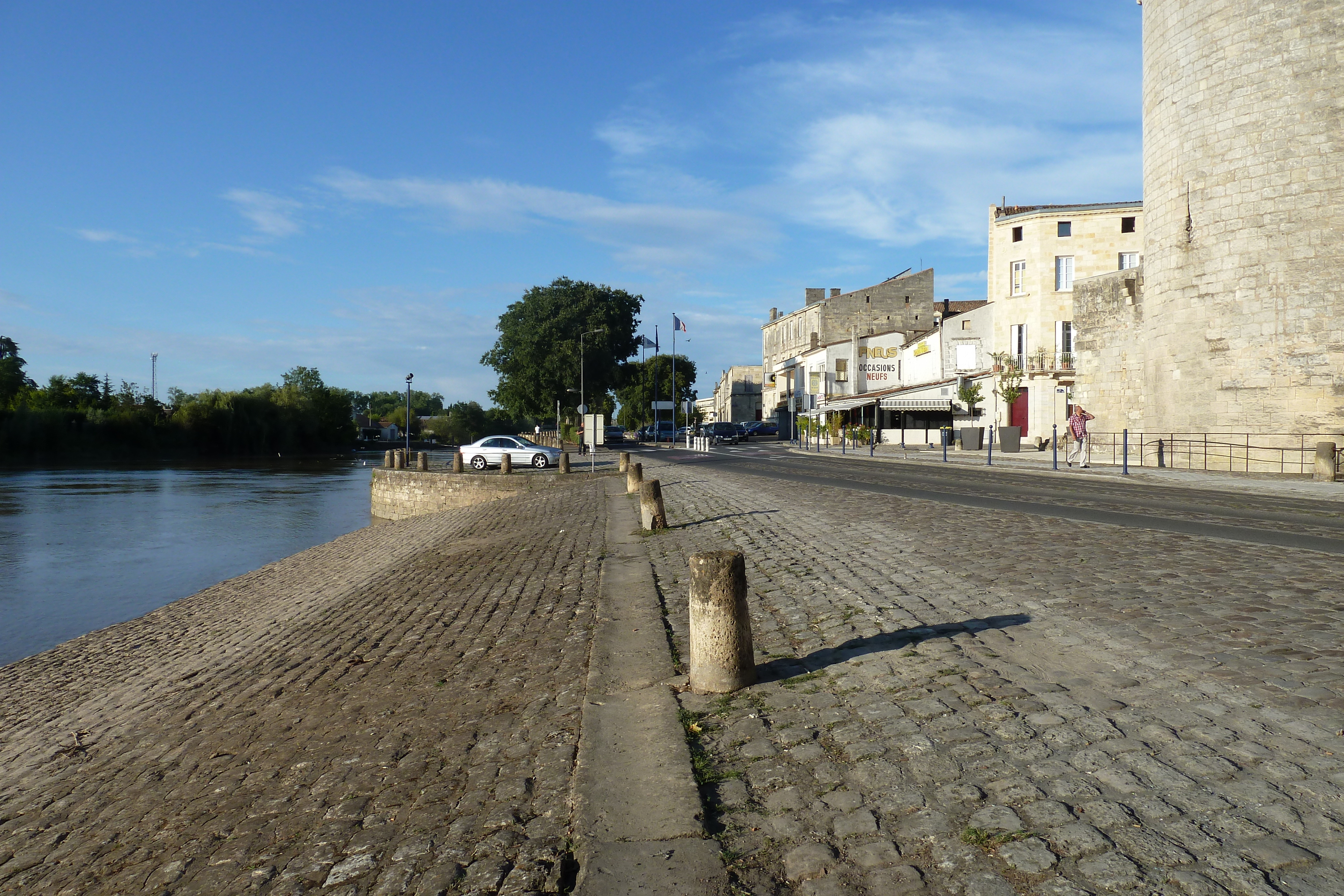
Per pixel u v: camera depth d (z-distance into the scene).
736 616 5.44
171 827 5.16
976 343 46.47
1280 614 6.19
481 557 15.41
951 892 2.97
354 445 118.50
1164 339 25.39
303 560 22.83
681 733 4.73
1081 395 32.47
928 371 52.22
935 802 3.64
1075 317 32.75
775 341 85.56
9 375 95.62
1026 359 43.31
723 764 4.30
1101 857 3.09
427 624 10.27
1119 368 30.50
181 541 30.16
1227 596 6.81
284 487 52.91
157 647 13.77
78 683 11.98
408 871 3.79
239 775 5.90
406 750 5.66
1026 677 5.09
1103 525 11.30
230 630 14.07
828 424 57.50
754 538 11.84
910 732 4.41
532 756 4.96
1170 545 9.43
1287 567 7.99
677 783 4.07
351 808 4.77
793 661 5.93
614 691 5.70
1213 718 4.27
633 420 118.12
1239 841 3.12
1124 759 3.87
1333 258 21.20
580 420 74.69
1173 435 24.98
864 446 47.47
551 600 9.92
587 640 7.71
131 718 8.91
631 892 3.18
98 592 21.48
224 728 7.38
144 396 97.38
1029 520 11.99
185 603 18.05
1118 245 41.88
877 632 6.35
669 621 7.67
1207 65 23.39
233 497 46.44
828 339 67.50
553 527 17.55
